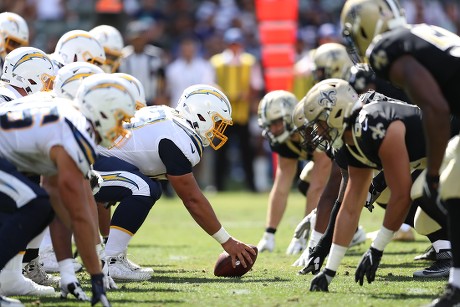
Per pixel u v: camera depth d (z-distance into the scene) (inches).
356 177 657.0
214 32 2066.9
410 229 1061.1
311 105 658.8
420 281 729.6
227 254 767.1
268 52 1631.4
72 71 707.4
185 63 1798.7
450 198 584.4
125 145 774.5
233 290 682.2
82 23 2034.9
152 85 1498.5
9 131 603.2
